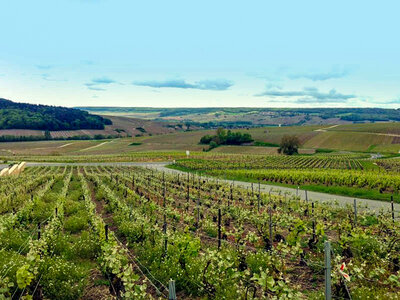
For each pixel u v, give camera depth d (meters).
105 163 81.00
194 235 14.77
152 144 145.00
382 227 14.42
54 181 40.47
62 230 15.80
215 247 12.19
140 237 13.76
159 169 64.06
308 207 20.86
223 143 142.25
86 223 16.55
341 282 8.38
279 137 147.00
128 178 41.31
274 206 22.72
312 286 9.43
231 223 17.83
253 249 12.41
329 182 38.12
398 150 105.94
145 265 10.88
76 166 71.81
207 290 8.80
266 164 69.50
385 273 9.66
